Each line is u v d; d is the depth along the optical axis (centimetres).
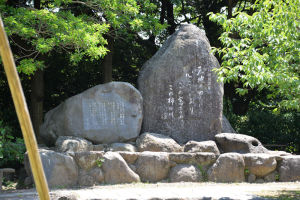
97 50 896
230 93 1641
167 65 1051
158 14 1641
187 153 919
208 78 1062
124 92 1010
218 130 1062
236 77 688
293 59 750
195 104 1047
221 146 1032
